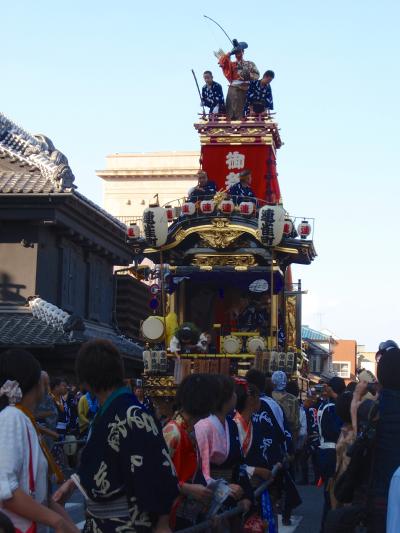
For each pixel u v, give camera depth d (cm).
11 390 500
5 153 2733
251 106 2648
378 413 608
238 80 2648
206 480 652
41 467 498
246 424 860
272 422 890
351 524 610
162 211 2128
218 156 2636
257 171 2614
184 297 2280
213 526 590
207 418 682
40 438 525
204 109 2680
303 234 2141
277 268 2159
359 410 696
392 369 608
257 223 2166
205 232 2177
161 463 463
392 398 604
